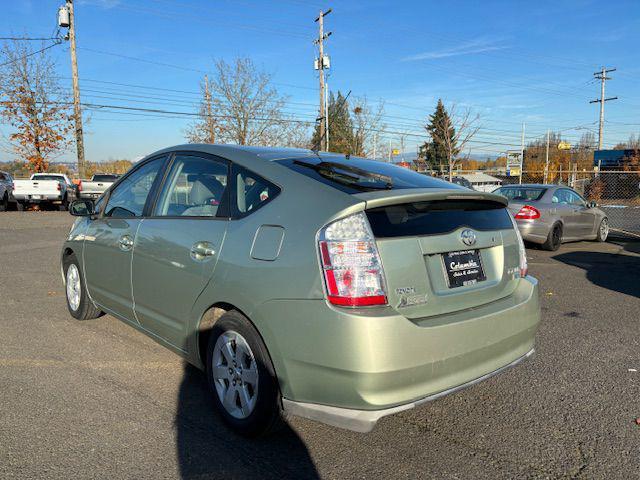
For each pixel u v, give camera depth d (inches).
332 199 105.6
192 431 120.7
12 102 1171.3
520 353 125.3
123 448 112.7
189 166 143.9
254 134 1418.6
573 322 214.5
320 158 135.7
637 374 159.3
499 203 130.7
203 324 127.0
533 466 109.4
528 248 443.2
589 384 151.8
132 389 142.6
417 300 104.6
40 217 700.7
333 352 97.4
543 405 138.5
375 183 115.2
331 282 98.6
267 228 111.9
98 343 179.0
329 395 100.4
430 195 109.7
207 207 131.3
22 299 237.3
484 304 119.0
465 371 109.6
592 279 305.3
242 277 112.0
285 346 104.0
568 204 438.3
